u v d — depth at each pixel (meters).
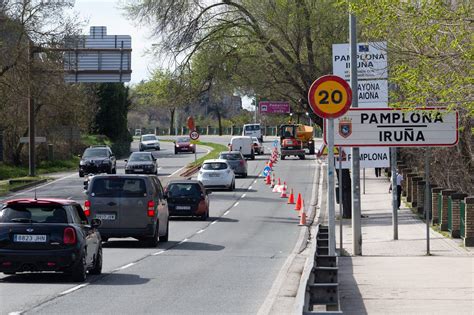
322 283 29.30
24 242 36.78
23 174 151.00
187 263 46.75
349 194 81.56
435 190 71.25
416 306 31.75
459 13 35.50
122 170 154.38
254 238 64.06
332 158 35.28
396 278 40.22
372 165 64.25
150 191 55.28
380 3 36.41
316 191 112.44
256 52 83.81
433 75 37.47
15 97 143.12
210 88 87.00
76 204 39.44
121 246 56.59
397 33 40.03
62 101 161.88
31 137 135.12
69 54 129.88
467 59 35.84
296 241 61.94
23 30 122.62
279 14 82.69
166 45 85.88
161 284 37.50
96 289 35.50
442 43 36.53
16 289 35.25
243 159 137.50
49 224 37.09
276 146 196.75
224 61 84.25
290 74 85.06
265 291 35.56
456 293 35.00
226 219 81.50
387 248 56.25
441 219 67.06
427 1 35.44
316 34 83.62
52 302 31.61
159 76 86.56
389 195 102.62
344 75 68.81
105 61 130.88
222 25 84.81
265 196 107.56
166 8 85.06
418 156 106.00
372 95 61.00
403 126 49.22
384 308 31.31
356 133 49.53
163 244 58.44
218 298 33.34
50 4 125.19
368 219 78.56
